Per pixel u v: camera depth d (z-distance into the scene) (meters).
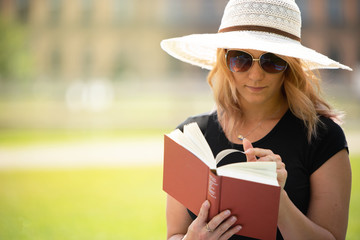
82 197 9.52
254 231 2.18
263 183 2.09
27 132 23.75
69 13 49.59
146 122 26.31
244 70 2.58
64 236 6.77
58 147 17.84
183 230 2.82
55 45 49.78
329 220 2.44
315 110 2.66
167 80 36.78
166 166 2.56
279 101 2.78
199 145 2.42
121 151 16.67
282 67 2.54
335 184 2.47
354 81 32.34
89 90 28.94
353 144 16.97
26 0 49.31
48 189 10.34
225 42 2.54
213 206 2.18
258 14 2.61
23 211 8.37
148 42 49.59
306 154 2.57
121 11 49.69
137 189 10.29
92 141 19.80
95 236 6.83
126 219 7.81
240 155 2.74
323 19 48.06
